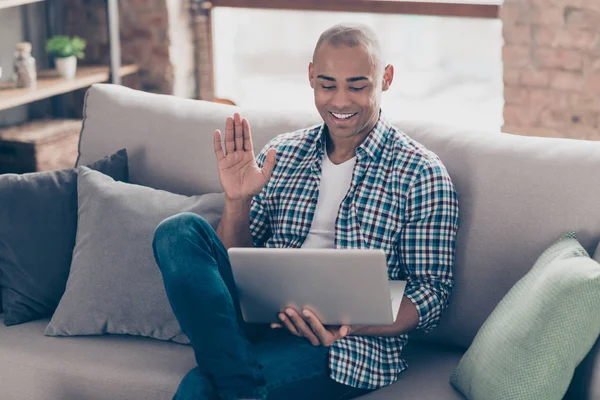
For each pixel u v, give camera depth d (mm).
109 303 2297
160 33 4758
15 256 2420
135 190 2436
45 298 2418
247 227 2270
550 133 4133
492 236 2166
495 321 1947
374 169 2189
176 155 2594
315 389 2004
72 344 2279
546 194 2131
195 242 1959
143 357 2201
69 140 4309
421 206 2127
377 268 1811
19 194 2467
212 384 1883
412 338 2320
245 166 2203
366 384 2061
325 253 1828
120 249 2330
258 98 5004
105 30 4805
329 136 2285
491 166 2215
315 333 1957
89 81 4465
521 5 4023
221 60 5012
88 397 2170
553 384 1775
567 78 4016
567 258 1901
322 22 4730
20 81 4117
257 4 4820
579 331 1758
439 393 2004
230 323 1894
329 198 2238
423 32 4566
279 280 1896
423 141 2348
